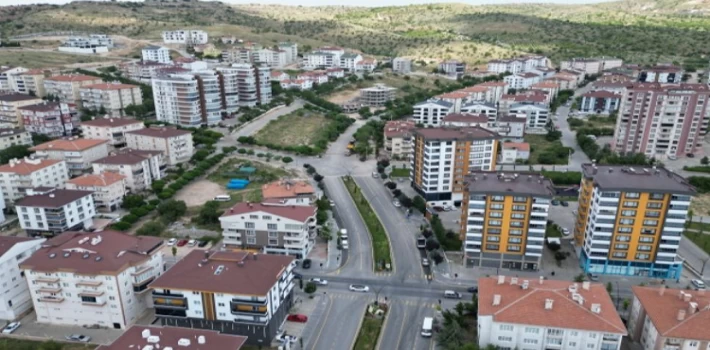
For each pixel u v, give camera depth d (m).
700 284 154.38
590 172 164.62
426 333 131.38
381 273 164.12
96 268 132.50
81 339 130.88
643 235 154.50
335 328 135.62
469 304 138.00
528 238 160.38
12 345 128.50
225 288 125.62
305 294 151.38
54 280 133.62
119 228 188.38
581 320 113.75
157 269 147.25
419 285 157.25
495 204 157.75
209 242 183.00
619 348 114.62
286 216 167.88
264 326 126.12
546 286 125.81
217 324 129.75
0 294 138.00
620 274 161.00
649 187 149.62
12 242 145.25
